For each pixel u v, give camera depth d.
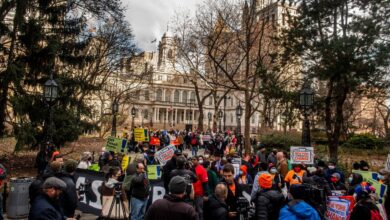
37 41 18.47
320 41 18.30
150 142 25.80
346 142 33.56
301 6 19.59
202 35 33.06
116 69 38.62
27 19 20.05
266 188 5.78
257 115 93.88
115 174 8.91
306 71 18.98
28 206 9.98
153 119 116.62
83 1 22.09
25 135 17.36
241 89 26.17
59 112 19.05
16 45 18.89
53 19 20.33
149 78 54.97
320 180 7.91
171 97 120.81
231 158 12.89
